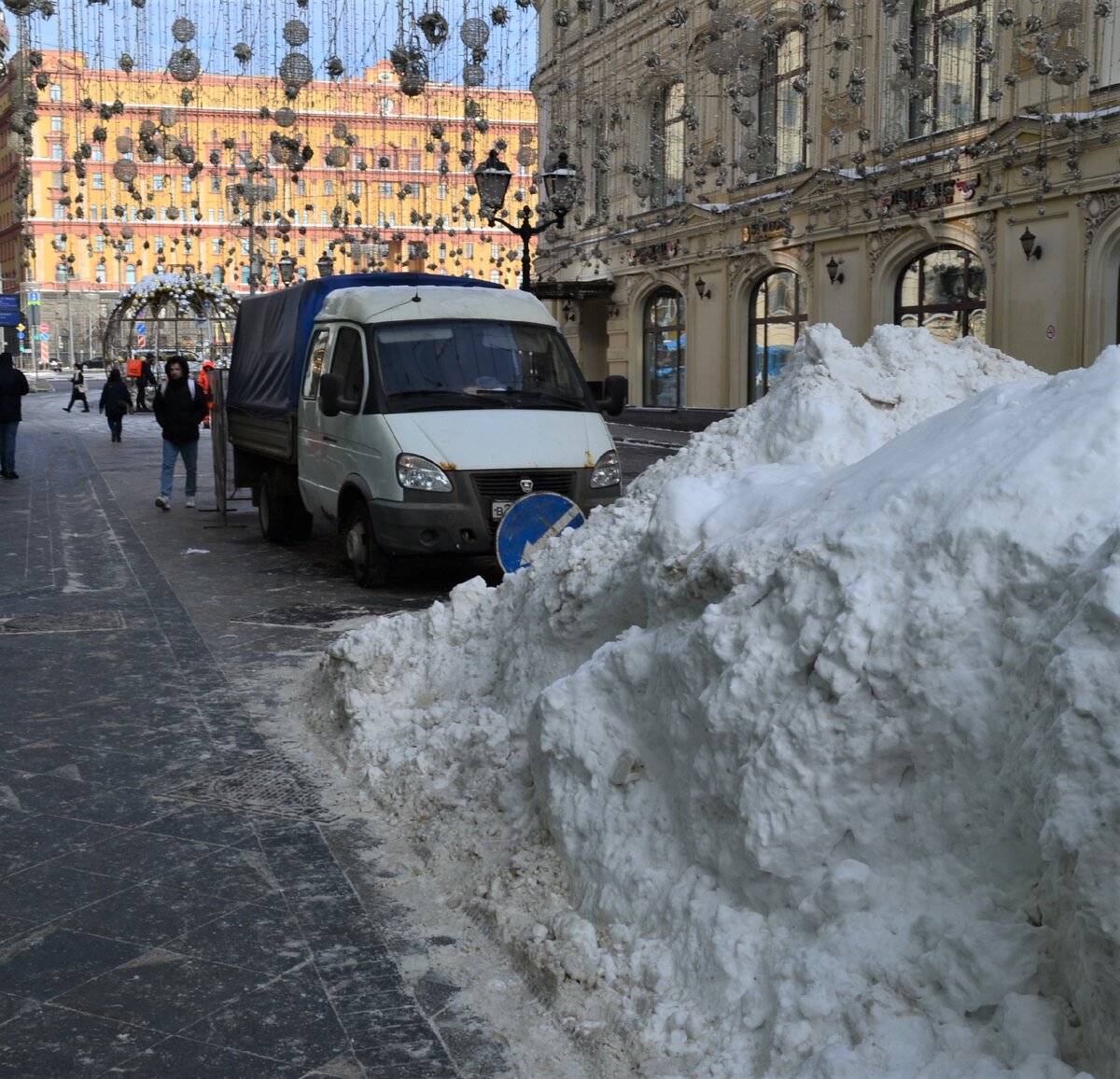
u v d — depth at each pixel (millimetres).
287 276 27219
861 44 23094
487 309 10898
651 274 32156
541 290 34062
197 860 4230
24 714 6031
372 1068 2969
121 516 14805
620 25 23359
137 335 50750
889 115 23000
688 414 30484
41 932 3682
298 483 11961
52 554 11586
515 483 9727
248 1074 2939
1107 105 18625
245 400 13453
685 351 31266
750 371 29078
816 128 25172
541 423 10117
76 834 4477
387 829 4488
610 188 33281
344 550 12273
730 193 28016
